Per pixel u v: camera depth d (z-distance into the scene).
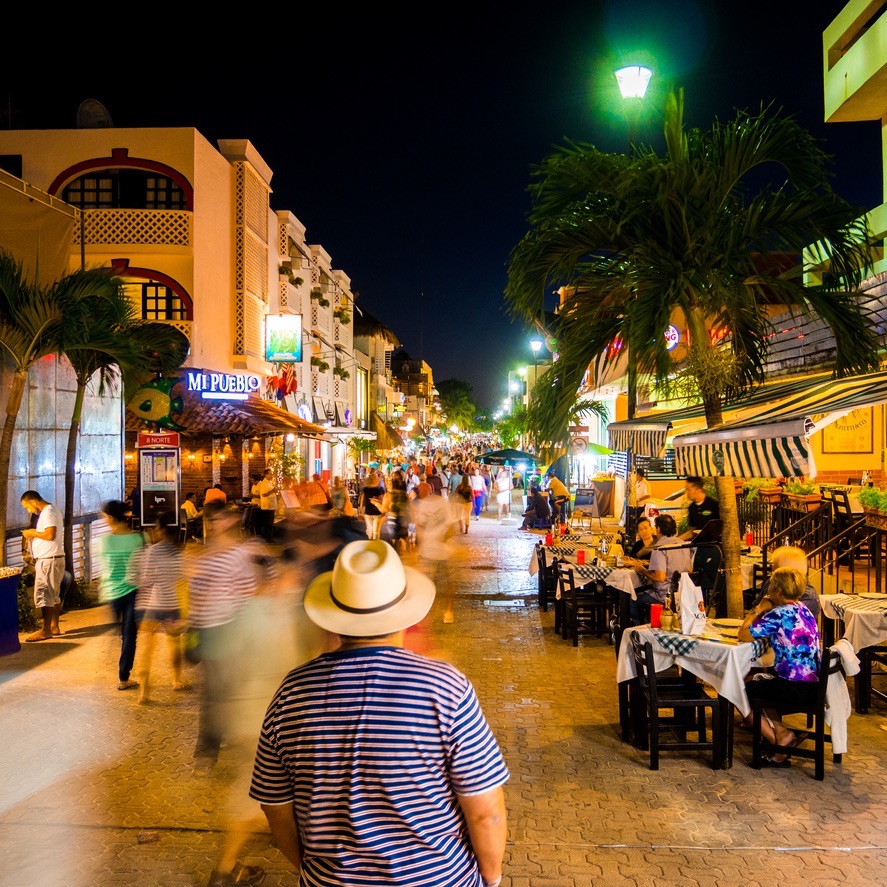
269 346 29.20
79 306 11.77
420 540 11.82
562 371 9.09
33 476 13.10
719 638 6.34
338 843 2.09
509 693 8.15
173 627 8.08
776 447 7.12
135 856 4.79
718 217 8.59
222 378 23.39
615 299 9.19
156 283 23.75
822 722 5.85
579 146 8.73
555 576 11.76
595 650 10.05
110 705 7.73
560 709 7.61
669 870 4.57
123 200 24.31
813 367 15.16
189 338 23.31
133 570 8.02
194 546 8.16
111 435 16.06
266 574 6.59
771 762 6.20
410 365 108.81
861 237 8.98
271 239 30.78
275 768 2.21
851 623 7.41
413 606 2.26
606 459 32.34
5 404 12.24
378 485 19.56
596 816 5.27
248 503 24.41
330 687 2.14
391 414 68.56
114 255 23.28
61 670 9.05
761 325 9.14
